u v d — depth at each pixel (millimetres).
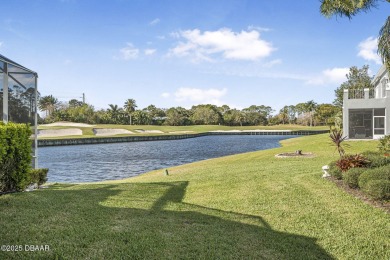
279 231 4762
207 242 4141
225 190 7984
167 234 4367
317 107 102875
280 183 8469
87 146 46062
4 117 8320
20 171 7031
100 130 70625
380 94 30734
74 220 4840
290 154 17891
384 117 27375
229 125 105250
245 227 4922
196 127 94188
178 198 7191
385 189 6004
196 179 9953
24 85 9102
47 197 6426
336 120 38062
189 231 4562
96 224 4691
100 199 6602
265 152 20969
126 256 3578
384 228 4816
